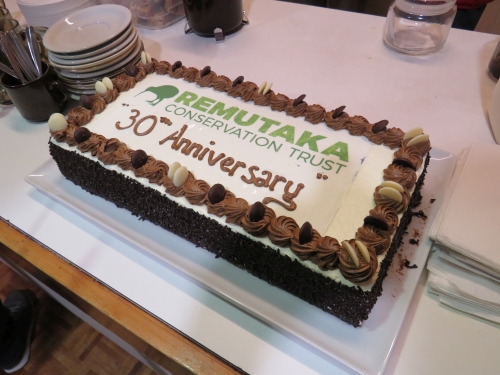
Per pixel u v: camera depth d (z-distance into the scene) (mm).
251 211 848
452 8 1476
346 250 777
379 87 1399
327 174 943
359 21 1747
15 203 1179
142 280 967
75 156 1104
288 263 829
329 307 822
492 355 767
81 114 1180
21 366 1651
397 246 883
